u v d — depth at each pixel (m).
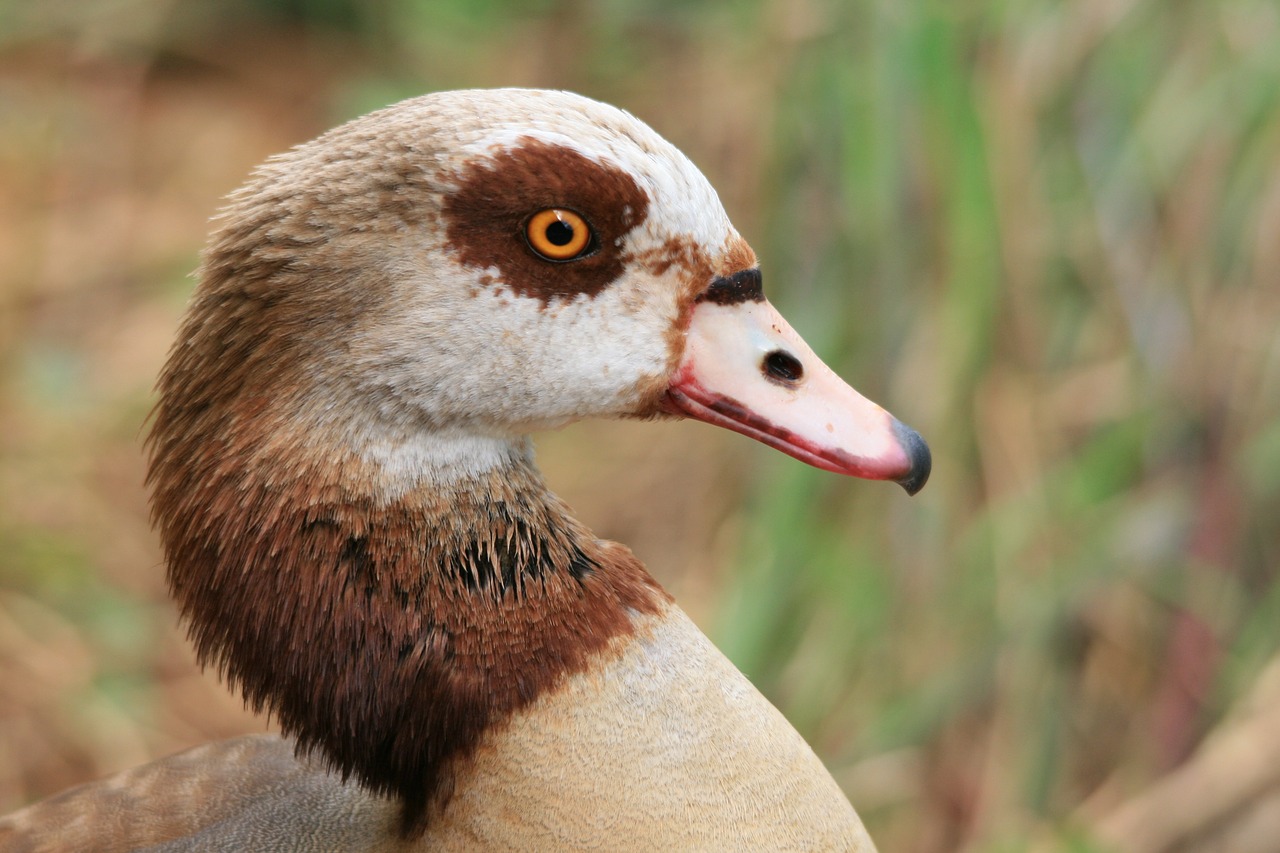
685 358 3.66
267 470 3.37
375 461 3.40
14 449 8.12
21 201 10.09
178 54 11.47
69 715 6.93
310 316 3.35
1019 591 5.90
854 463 3.64
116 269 9.62
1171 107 5.95
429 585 3.39
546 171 3.42
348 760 3.49
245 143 10.84
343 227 3.35
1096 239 6.04
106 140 10.68
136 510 8.05
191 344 3.46
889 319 5.86
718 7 8.89
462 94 3.54
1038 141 5.94
